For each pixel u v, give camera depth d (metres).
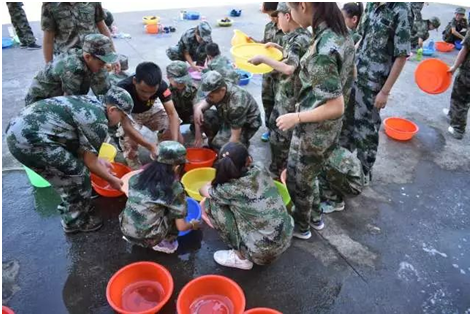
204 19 7.72
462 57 3.51
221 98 2.82
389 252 2.44
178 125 3.13
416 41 5.96
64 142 2.18
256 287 2.16
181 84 3.22
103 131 2.22
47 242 2.41
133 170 2.98
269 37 3.56
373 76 2.82
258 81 4.99
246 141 3.22
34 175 2.82
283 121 1.95
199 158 3.23
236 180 2.02
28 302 2.04
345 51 1.85
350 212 2.78
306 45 2.51
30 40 5.82
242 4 9.27
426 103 4.60
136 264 2.07
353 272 2.28
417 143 3.74
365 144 3.03
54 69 2.64
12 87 4.46
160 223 2.18
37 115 2.08
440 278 2.27
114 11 8.09
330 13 1.79
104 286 2.15
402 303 2.11
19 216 2.60
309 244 2.47
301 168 2.21
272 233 2.07
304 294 2.14
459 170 3.34
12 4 5.49
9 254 2.31
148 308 2.02
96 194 2.82
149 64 2.63
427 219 2.75
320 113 1.90
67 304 2.04
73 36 3.37
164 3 9.05
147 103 2.98
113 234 2.50
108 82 2.96
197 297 2.03
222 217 2.18
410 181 3.17
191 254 2.37
